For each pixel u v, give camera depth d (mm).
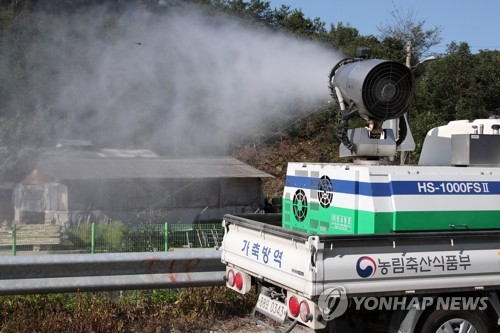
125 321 7684
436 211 6051
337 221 6324
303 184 6973
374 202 5871
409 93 6586
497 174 6348
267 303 6590
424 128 25000
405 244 5789
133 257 7461
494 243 6098
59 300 7785
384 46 30422
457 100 31672
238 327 7840
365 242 5641
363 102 6465
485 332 6324
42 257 7129
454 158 7078
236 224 7117
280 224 7902
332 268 5527
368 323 6336
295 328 7789
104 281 7352
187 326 7738
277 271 6098
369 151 6594
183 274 7699
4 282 7016
